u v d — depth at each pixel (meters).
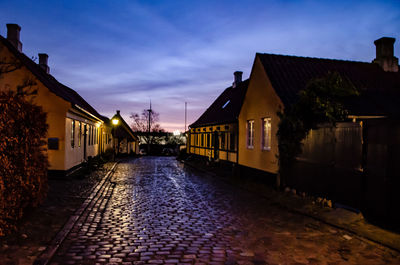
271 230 6.07
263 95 12.18
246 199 9.30
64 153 12.08
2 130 4.73
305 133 8.93
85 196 8.78
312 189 8.60
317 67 12.77
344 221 6.49
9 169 4.87
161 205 8.36
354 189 6.85
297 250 4.95
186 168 20.12
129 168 19.84
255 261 4.46
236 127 15.92
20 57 12.04
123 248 4.91
